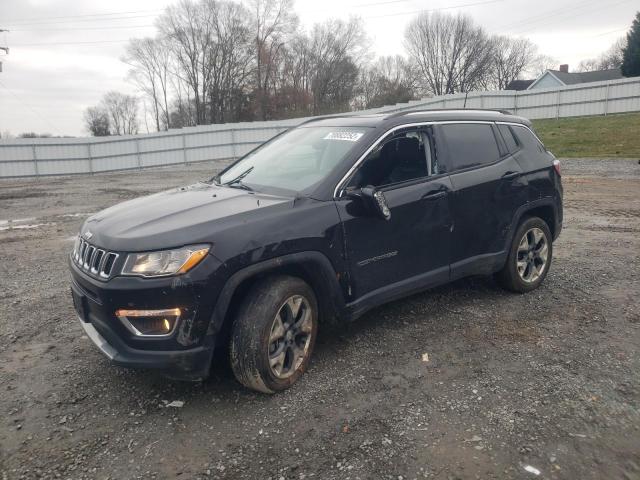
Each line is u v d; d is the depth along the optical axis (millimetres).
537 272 5234
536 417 3088
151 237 3076
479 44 65375
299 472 2676
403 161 4145
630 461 2693
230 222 3227
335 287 3607
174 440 2967
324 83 60938
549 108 31641
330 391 3430
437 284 4344
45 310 5109
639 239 7438
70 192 17344
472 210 4477
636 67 42844
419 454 2787
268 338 3252
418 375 3617
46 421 3184
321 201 3598
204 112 61562
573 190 12570
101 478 2672
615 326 4336
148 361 3035
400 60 67938
